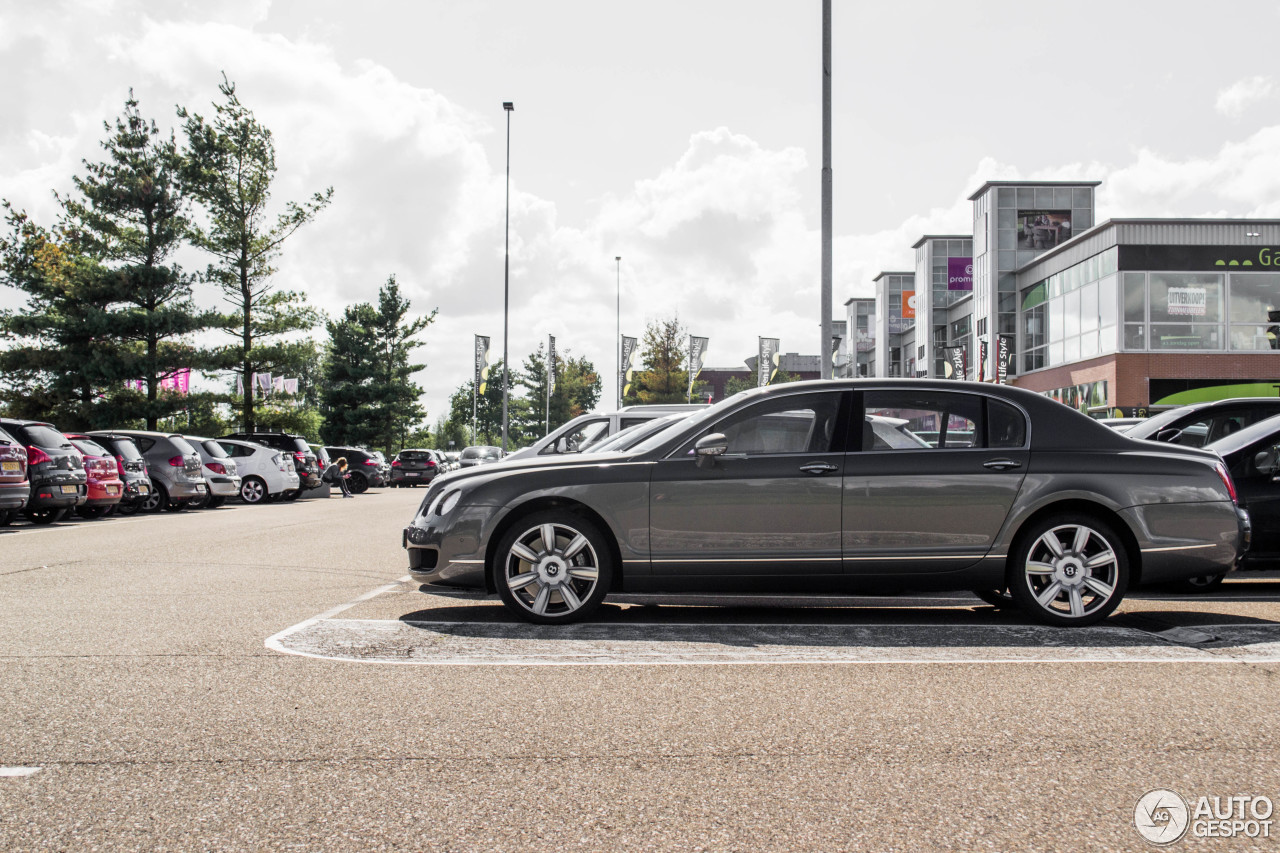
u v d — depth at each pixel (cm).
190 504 2342
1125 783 329
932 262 5769
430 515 646
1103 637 582
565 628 609
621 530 620
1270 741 374
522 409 9519
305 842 281
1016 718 406
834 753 361
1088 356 3688
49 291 3269
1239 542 634
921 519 617
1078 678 477
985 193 4606
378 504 2433
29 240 3616
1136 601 736
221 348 3441
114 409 3120
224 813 302
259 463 2548
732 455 627
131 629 606
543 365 9531
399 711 417
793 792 320
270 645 554
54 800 313
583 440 1166
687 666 503
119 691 449
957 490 618
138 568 949
